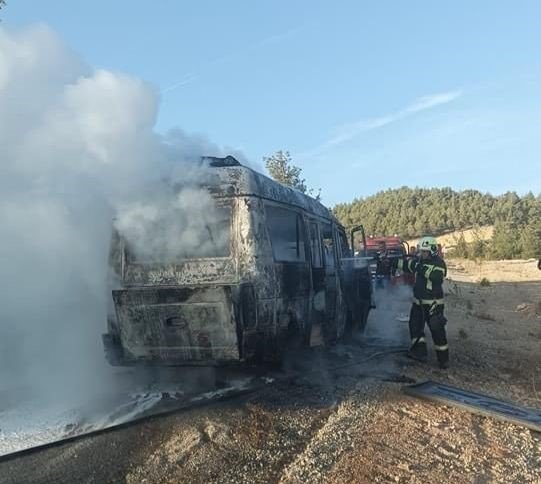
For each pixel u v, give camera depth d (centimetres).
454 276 3023
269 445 475
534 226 4547
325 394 629
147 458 442
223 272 572
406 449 477
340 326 880
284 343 634
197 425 511
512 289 2123
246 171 599
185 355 551
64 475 409
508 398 664
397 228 8775
